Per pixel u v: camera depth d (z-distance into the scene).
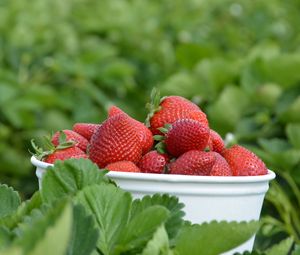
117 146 1.80
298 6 7.91
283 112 3.51
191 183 1.67
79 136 1.95
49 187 1.49
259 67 3.89
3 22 5.41
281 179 3.33
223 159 1.82
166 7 6.46
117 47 5.45
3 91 4.27
